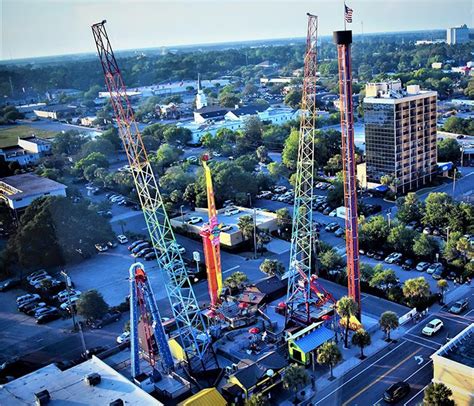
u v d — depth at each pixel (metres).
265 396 96.62
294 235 138.62
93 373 95.69
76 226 172.00
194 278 155.50
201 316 121.69
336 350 104.25
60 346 127.12
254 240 169.62
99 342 127.25
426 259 154.25
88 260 175.75
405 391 98.06
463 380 87.62
